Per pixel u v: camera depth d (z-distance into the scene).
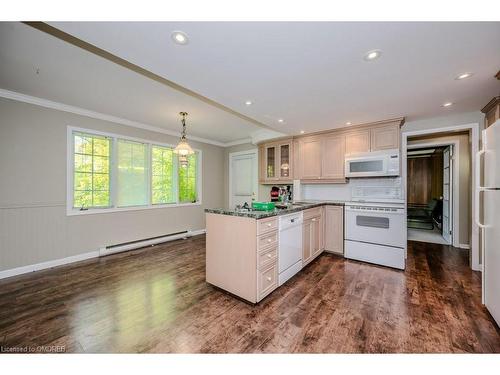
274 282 2.30
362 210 3.22
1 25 1.53
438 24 1.28
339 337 1.61
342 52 1.57
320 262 3.22
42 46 1.80
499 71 1.83
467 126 2.93
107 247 3.59
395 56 1.62
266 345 1.53
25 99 2.83
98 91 2.67
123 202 3.86
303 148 4.07
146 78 2.35
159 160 4.41
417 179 6.80
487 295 1.87
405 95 2.34
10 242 2.75
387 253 3.00
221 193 5.79
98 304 2.08
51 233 3.07
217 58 1.64
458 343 1.53
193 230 5.03
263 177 4.70
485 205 1.90
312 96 2.35
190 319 1.84
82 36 1.38
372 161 3.25
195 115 3.56
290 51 1.56
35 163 2.94
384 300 2.13
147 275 2.77
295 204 3.47
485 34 1.37
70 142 3.24
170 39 1.41
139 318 1.86
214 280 2.41
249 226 2.09
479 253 2.83
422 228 5.66
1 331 1.69
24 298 2.20
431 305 2.03
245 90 2.21
